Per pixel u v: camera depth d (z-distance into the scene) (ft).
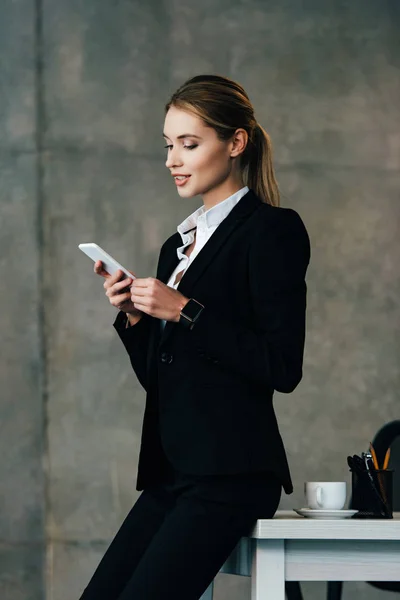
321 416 17.71
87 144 17.67
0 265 17.22
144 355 7.84
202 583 6.70
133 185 17.72
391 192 18.38
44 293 17.30
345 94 18.44
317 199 18.13
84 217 17.52
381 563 6.94
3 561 16.78
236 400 6.90
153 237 17.67
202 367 6.97
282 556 6.84
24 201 17.39
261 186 7.80
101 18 17.93
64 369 17.25
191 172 7.45
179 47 18.12
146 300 6.89
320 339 17.87
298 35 18.44
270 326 6.94
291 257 7.10
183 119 7.41
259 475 6.88
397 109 18.58
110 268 7.43
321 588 17.40
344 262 18.10
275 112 18.22
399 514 8.38
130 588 6.64
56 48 17.75
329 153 18.29
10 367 17.11
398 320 18.16
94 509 17.06
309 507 7.68
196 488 6.82
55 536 16.93
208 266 7.20
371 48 18.62
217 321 6.84
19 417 17.04
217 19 18.28
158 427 7.39
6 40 17.62
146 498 7.66
